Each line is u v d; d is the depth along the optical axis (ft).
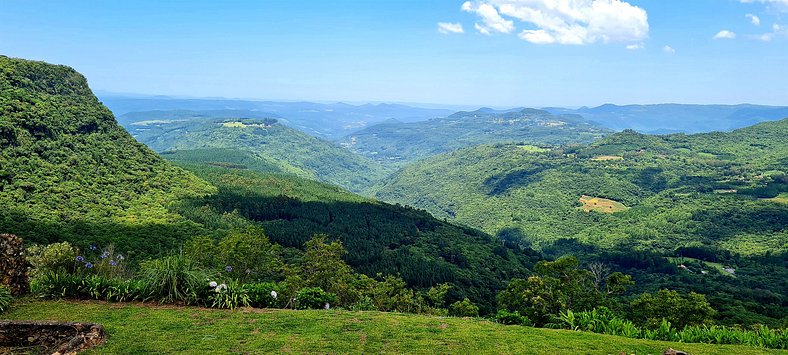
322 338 28.19
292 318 32.86
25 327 25.41
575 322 38.34
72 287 35.88
